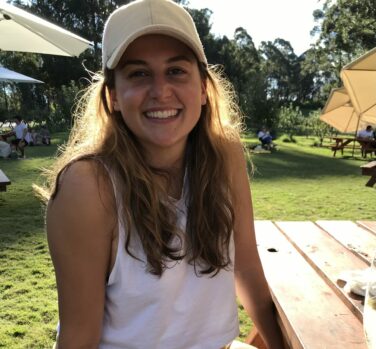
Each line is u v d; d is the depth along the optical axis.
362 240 2.34
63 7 42.47
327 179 11.04
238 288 1.75
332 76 48.00
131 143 1.35
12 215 6.41
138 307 1.34
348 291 1.62
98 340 1.38
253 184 10.06
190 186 1.47
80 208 1.24
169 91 1.31
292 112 31.34
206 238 1.40
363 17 27.95
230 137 1.62
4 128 28.97
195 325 1.42
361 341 1.32
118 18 1.30
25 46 4.93
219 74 1.68
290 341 1.43
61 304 1.32
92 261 1.28
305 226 2.70
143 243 1.30
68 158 1.34
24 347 2.86
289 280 1.83
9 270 4.18
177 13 1.30
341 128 5.44
